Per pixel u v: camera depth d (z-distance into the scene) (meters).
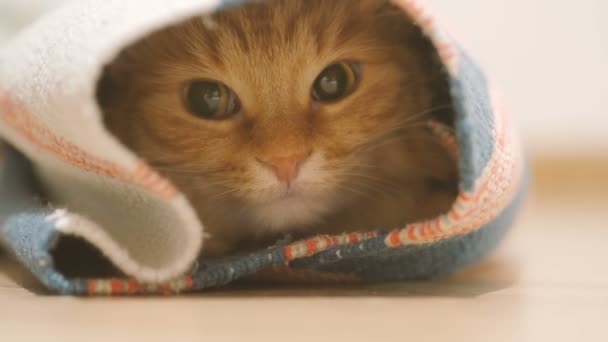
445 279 0.43
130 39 0.36
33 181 0.43
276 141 0.42
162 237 0.38
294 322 0.35
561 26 0.64
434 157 0.44
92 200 0.40
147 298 0.37
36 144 0.39
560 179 0.71
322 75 0.43
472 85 0.38
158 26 0.35
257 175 0.42
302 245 0.39
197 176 0.43
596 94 0.66
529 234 0.57
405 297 0.38
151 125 0.43
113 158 0.35
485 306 0.37
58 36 0.37
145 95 0.43
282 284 0.41
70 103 0.35
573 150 0.70
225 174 0.42
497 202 0.39
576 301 0.38
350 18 0.43
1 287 0.40
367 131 0.43
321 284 0.41
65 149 0.37
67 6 0.41
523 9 0.64
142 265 0.38
